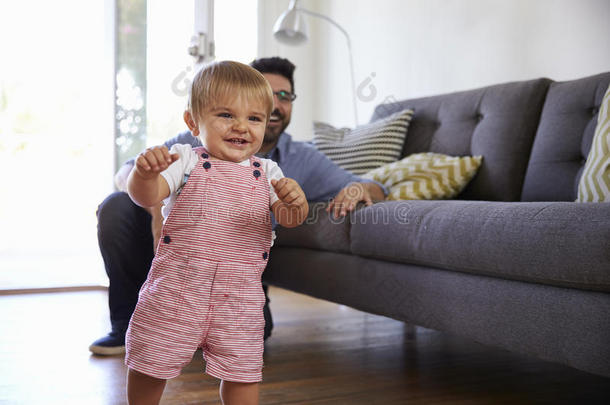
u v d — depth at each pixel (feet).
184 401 4.50
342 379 5.26
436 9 9.64
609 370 3.40
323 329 7.55
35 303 8.80
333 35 12.73
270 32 12.87
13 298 9.25
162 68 10.21
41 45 17.39
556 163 6.16
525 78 7.98
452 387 5.08
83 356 5.75
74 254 15.57
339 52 12.50
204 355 3.34
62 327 7.14
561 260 3.63
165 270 3.22
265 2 12.78
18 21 17.04
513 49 8.16
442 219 4.59
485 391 4.98
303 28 10.46
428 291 4.75
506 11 8.27
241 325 3.27
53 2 17.13
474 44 8.84
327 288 6.03
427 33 9.87
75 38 17.57
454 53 9.25
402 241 4.95
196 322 3.19
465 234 4.33
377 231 5.27
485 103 7.14
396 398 4.74
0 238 17.60
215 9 12.28
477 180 6.83
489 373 5.56
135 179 3.00
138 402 3.34
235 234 3.28
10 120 17.97
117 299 5.95
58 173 18.80
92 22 17.04
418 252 4.79
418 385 5.12
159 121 10.21
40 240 17.49
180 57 10.28
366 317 8.48
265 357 6.01
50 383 4.86
